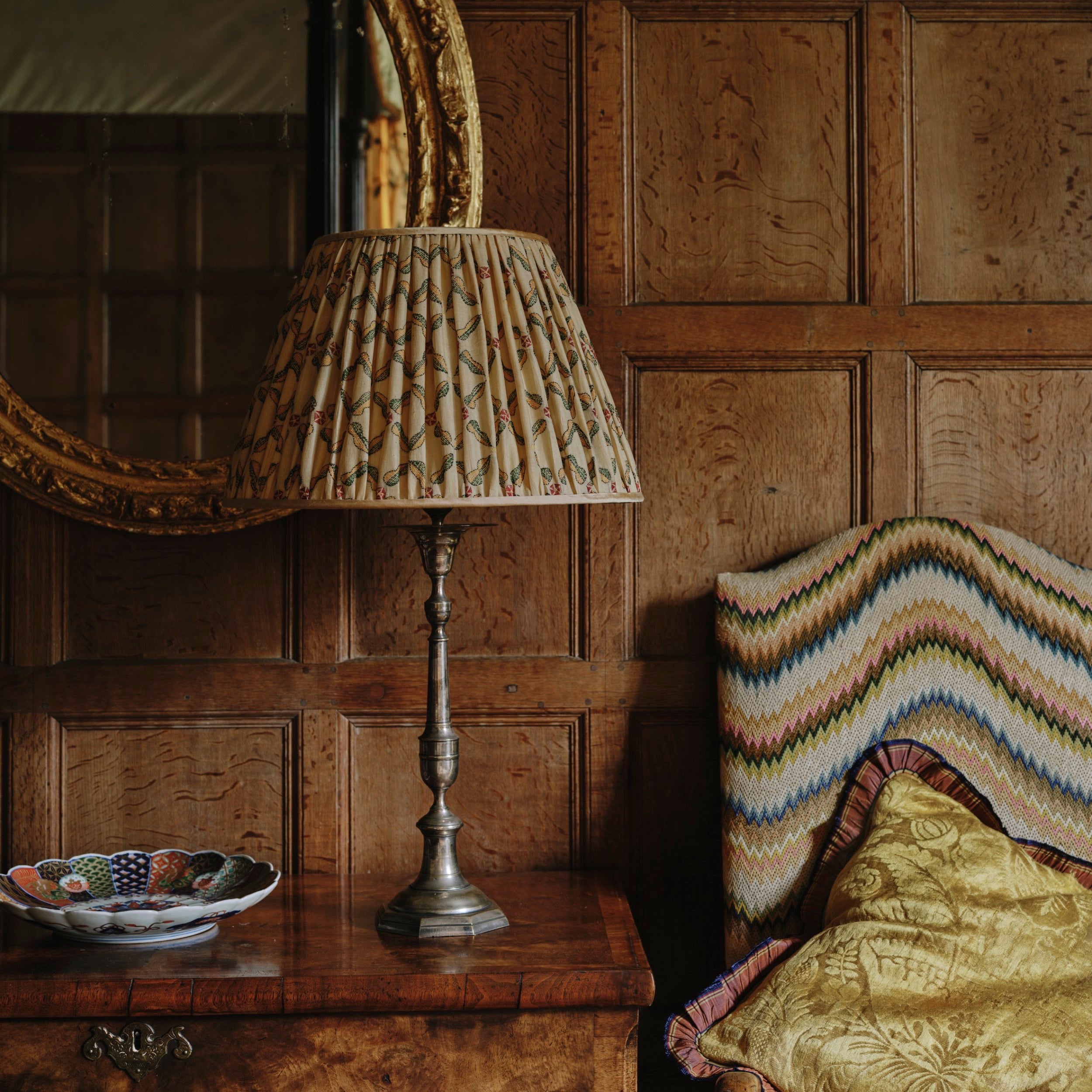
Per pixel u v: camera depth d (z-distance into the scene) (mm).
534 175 1808
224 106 1780
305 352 1336
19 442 1749
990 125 1800
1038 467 1802
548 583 1810
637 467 1809
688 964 1815
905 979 1367
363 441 1271
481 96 1803
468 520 1803
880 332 1806
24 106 1780
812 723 1649
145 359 1780
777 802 1635
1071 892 1451
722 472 1815
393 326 1309
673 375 1815
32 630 1769
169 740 1785
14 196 1779
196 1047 1320
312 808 1780
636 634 1813
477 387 1293
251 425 1359
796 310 1804
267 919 1535
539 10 1800
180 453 1779
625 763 1803
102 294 1779
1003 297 1800
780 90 1816
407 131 1757
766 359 1813
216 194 1782
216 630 1791
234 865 1593
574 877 1748
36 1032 1313
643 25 1813
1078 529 1819
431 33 1730
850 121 1815
